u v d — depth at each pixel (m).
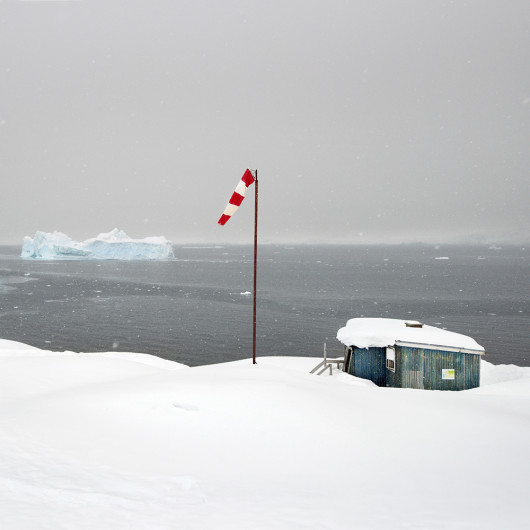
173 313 83.75
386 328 22.97
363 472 9.09
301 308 91.94
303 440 10.66
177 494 7.64
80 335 62.75
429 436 11.23
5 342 27.88
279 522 6.81
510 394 19.17
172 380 15.55
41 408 12.40
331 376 23.20
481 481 8.72
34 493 7.25
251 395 13.12
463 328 70.06
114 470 8.57
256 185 21.08
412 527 6.83
